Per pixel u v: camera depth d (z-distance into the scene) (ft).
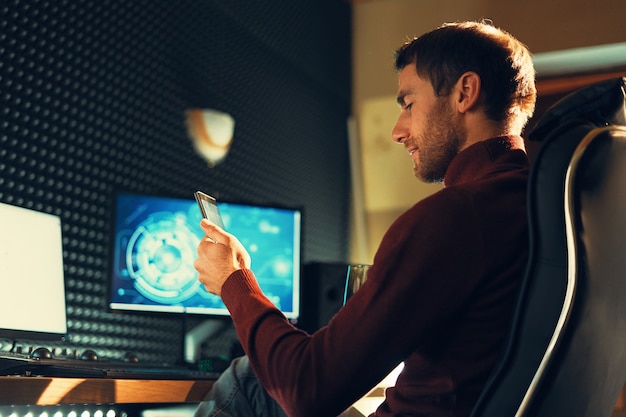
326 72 14.93
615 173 3.36
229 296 4.03
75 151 9.16
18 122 8.38
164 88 10.79
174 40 11.05
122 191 8.60
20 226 6.45
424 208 3.57
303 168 13.97
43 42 8.77
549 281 3.27
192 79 11.38
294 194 13.66
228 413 5.59
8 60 8.29
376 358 3.45
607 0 12.92
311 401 3.50
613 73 13.91
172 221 8.89
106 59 9.74
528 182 3.38
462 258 3.48
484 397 3.30
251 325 3.84
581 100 3.57
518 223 3.60
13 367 5.22
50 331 6.64
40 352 5.93
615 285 3.41
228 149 11.93
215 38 11.95
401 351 3.48
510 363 3.30
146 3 10.53
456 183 4.04
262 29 13.14
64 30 9.10
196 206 9.07
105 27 9.76
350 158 15.47
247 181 12.40
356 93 15.69
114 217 8.53
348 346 3.47
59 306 6.86
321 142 14.62
